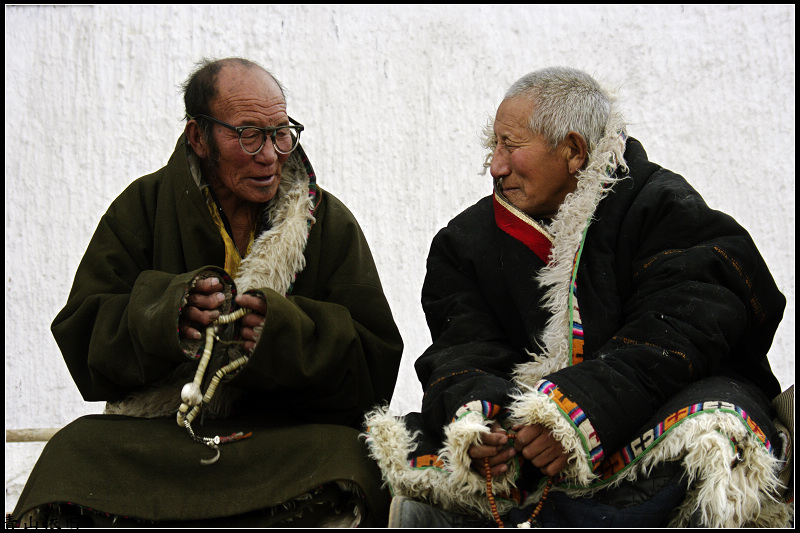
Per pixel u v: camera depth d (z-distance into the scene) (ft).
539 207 12.83
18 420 19.20
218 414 12.95
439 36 19.86
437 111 19.72
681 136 19.60
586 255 12.41
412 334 19.35
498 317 13.00
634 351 11.25
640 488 10.93
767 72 19.67
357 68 19.81
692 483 10.71
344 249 14.02
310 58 19.83
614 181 12.42
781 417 12.05
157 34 19.90
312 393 12.96
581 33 19.85
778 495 11.22
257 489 11.72
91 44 19.86
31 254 19.45
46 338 19.35
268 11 19.95
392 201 19.57
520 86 12.90
